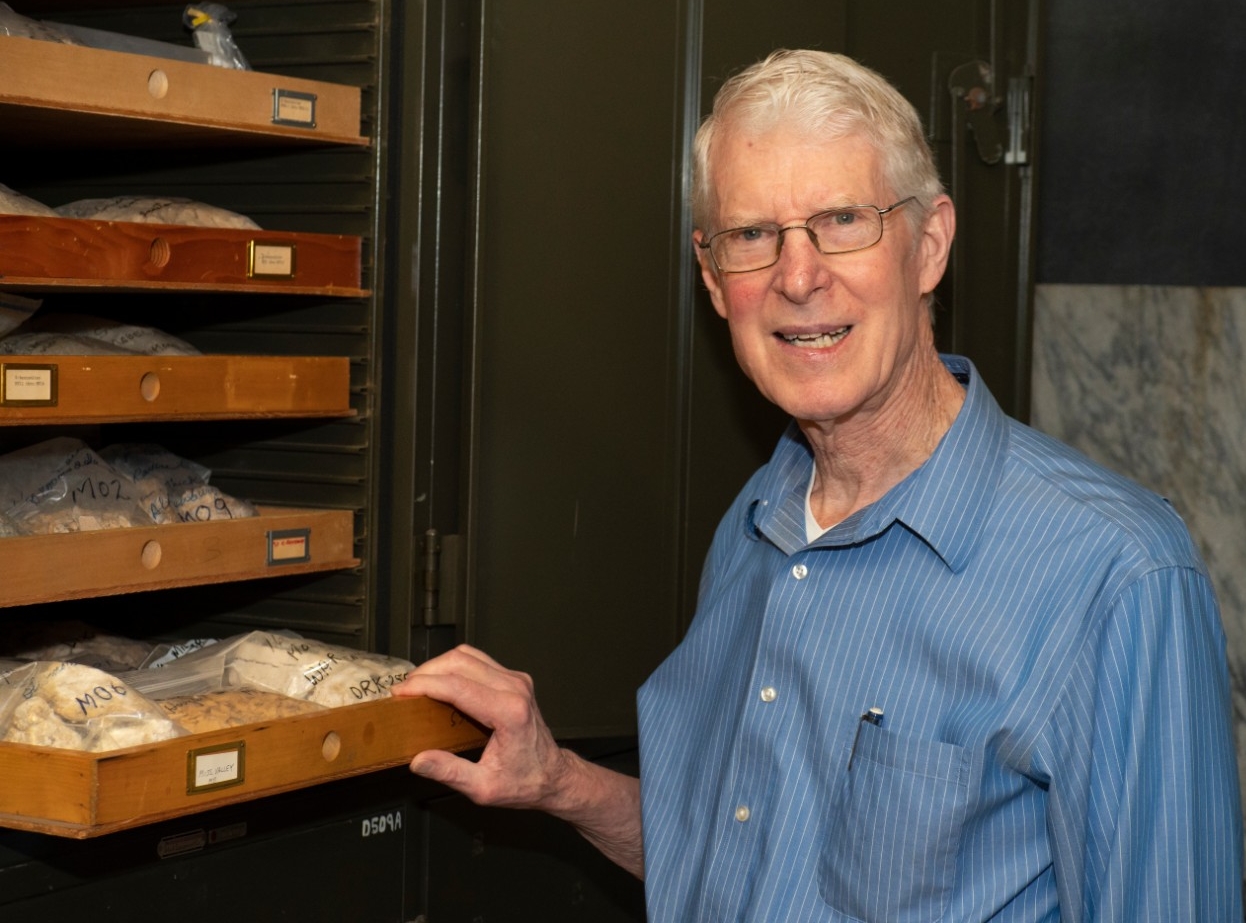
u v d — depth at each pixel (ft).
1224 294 7.90
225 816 5.02
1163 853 3.77
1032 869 3.99
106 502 5.10
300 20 5.61
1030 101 7.60
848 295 4.11
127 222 4.74
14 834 4.46
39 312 5.66
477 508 5.82
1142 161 8.16
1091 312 8.32
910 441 4.34
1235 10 7.86
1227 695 4.07
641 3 6.09
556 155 5.91
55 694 4.19
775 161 4.13
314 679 4.85
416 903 5.70
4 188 4.84
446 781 4.83
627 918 6.59
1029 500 4.13
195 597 6.05
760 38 6.39
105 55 4.70
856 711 4.18
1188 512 8.06
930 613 4.12
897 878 4.01
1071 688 3.89
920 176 4.25
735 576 4.91
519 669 6.00
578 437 6.06
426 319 5.59
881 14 6.91
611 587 6.20
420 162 5.52
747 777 4.41
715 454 6.40
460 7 5.61
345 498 5.65
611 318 6.11
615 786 5.23
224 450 5.93
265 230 5.30
